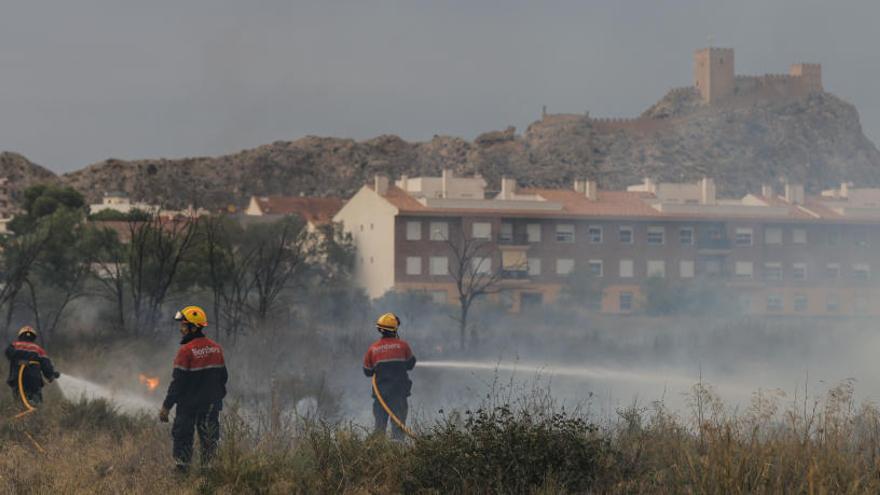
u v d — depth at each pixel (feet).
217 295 158.51
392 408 60.95
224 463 46.80
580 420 48.19
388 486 45.44
